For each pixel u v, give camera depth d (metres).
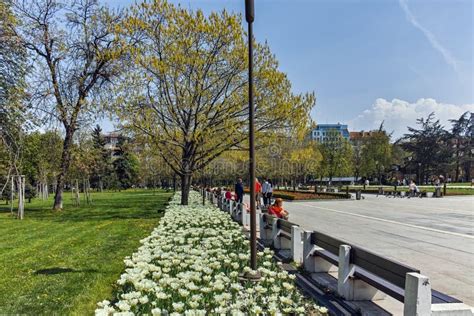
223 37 18.25
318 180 82.88
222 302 4.34
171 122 19.52
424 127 79.81
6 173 23.20
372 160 69.94
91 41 23.92
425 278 3.71
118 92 18.12
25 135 22.00
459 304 3.95
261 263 7.14
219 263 6.13
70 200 37.50
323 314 4.78
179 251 7.54
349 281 5.42
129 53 19.84
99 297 5.72
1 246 10.80
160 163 44.31
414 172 80.00
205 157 21.31
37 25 22.70
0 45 18.86
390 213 20.55
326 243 6.44
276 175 55.38
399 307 5.15
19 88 19.56
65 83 23.12
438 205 26.56
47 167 36.47
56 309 5.22
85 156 27.62
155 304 4.29
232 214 17.22
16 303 5.47
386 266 4.46
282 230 9.17
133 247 10.15
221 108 18.62
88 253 9.38
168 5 18.12
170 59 17.80
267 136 19.25
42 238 12.23
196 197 29.22
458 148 79.94
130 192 60.16
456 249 9.95
